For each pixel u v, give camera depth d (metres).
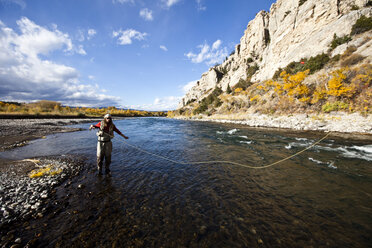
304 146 9.76
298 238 2.67
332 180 5.03
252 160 7.22
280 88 31.02
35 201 3.69
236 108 42.50
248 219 3.16
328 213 3.36
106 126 5.36
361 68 19.66
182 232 2.79
